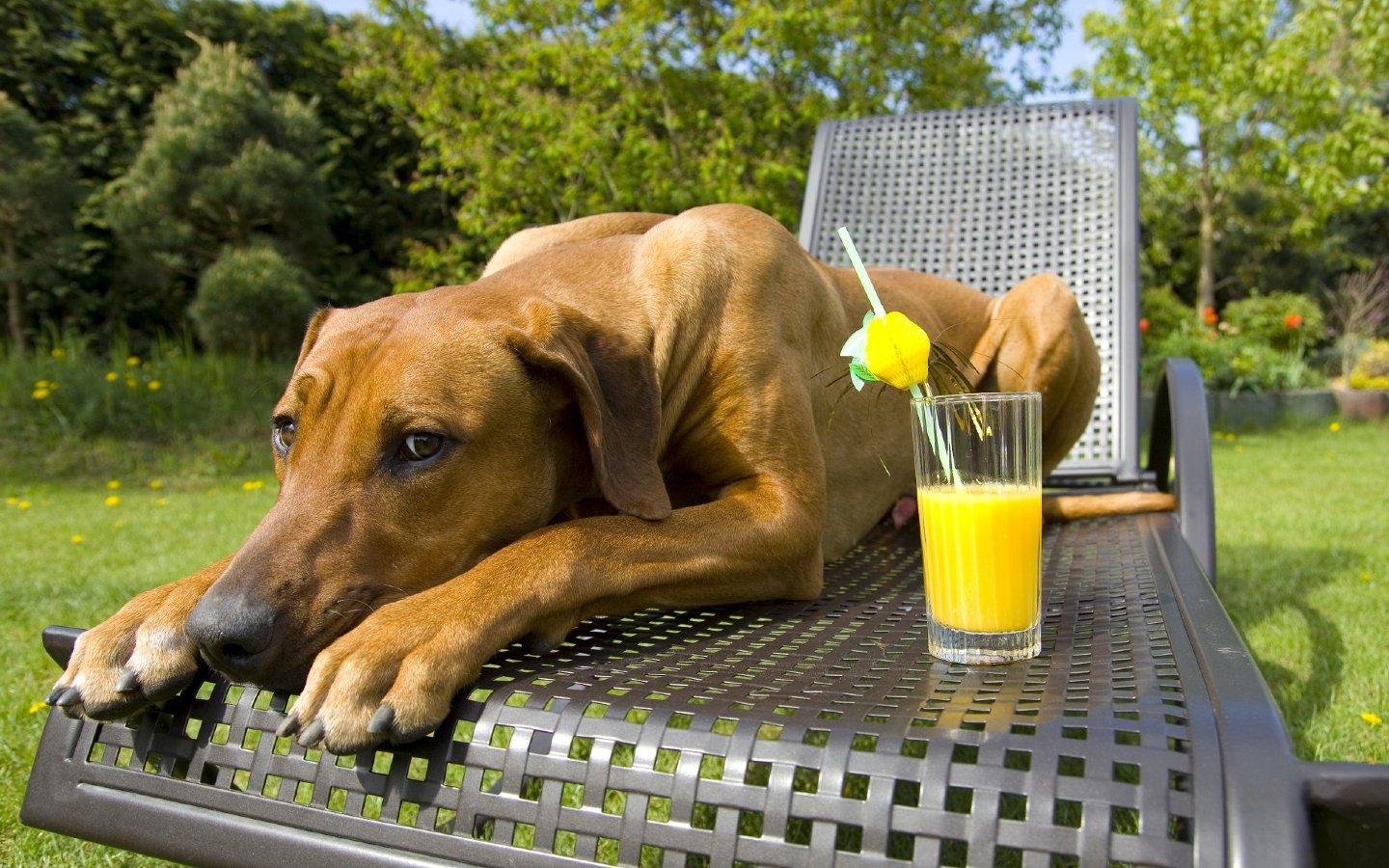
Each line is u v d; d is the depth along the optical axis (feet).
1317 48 16.67
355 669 2.11
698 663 2.39
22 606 5.29
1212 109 17.11
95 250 15.29
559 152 11.92
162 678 2.29
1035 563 2.37
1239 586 5.54
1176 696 2.00
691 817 1.95
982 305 4.68
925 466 2.42
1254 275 25.84
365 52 14.38
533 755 2.06
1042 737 1.89
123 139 15.90
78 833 2.32
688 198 12.43
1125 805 1.76
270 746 2.23
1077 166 5.38
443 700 2.15
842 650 2.49
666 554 2.67
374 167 17.54
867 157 5.72
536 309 2.75
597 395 2.71
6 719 3.77
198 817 2.23
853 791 3.14
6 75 15.05
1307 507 7.97
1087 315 5.07
